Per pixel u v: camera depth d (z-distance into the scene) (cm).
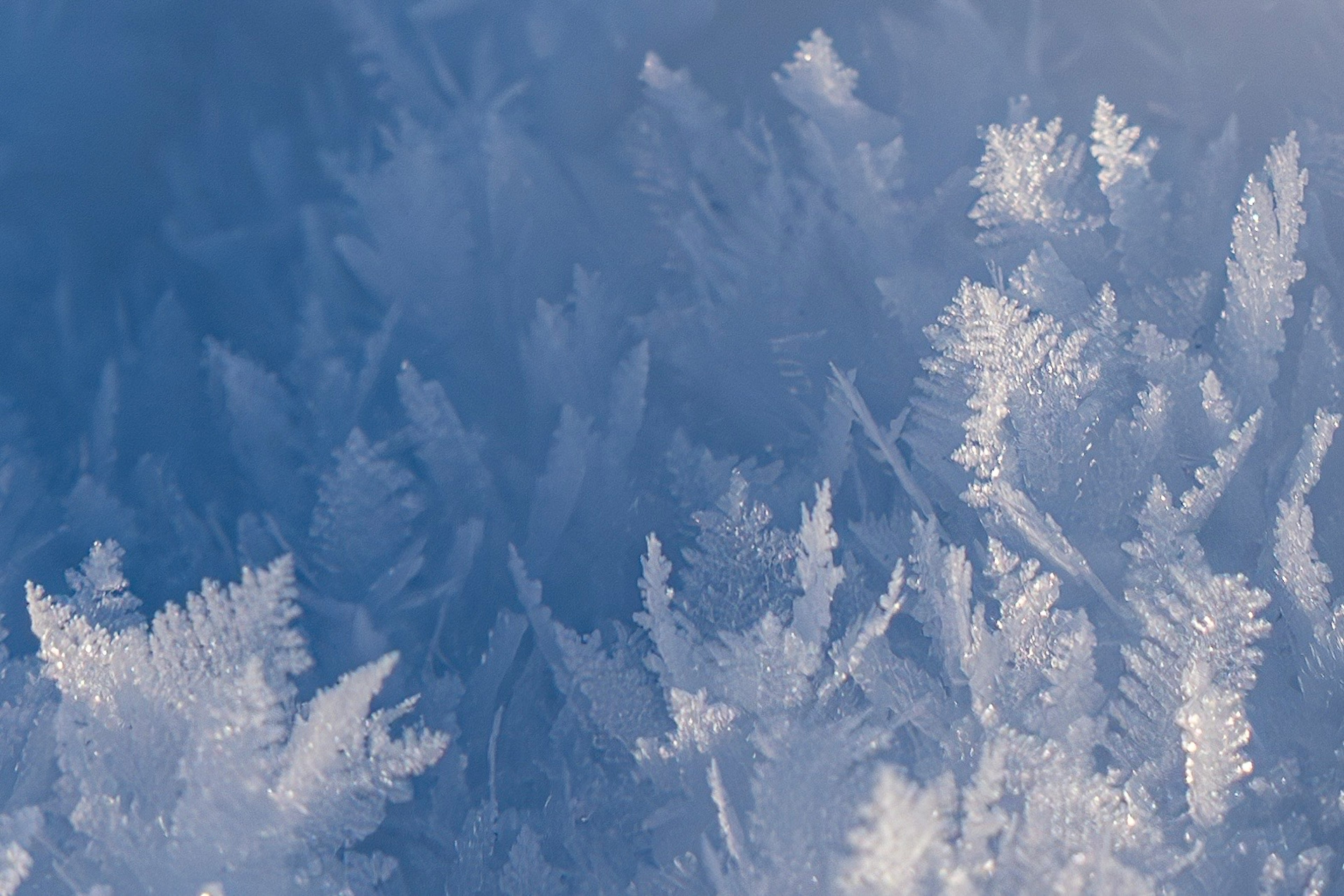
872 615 24
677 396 26
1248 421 25
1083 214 26
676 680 24
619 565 26
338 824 24
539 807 25
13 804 25
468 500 26
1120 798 24
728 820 24
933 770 24
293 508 26
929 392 25
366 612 25
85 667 24
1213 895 24
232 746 24
